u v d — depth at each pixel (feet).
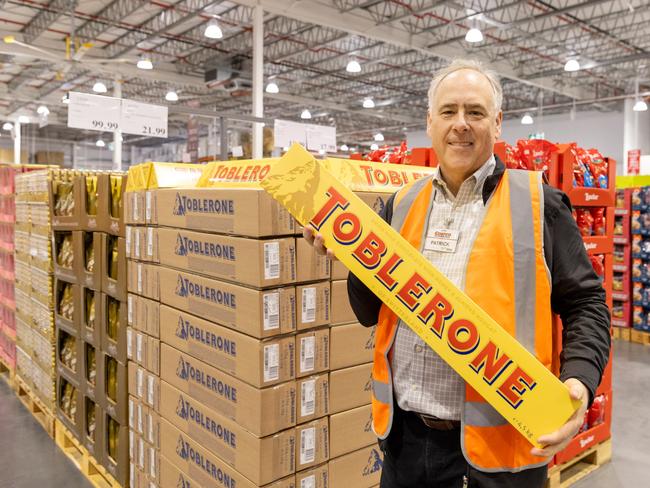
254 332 5.82
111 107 15.58
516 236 4.14
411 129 66.33
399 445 4.67
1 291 15.65
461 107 4.29
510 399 3.89
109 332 9.32
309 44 35.91
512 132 58.85
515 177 4.39
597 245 10.11
